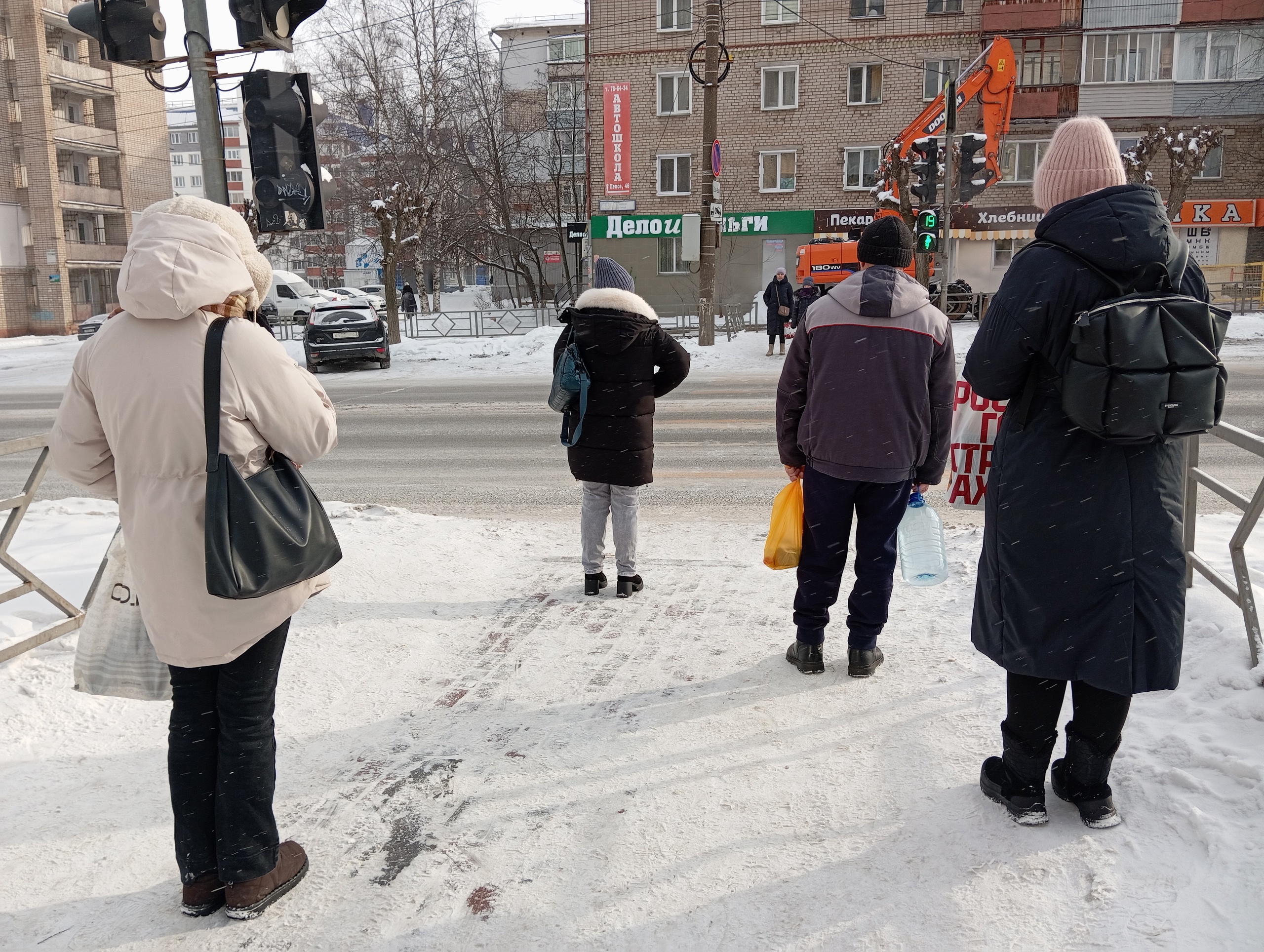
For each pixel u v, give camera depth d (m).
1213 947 2.15
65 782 3.11
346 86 36.22
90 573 4.96
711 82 21.38
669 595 4.97
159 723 3.53
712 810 2.88
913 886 2.47
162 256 2.20
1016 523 2.52
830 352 3.62
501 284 58.38
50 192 43.59
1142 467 2.42
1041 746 2.68
